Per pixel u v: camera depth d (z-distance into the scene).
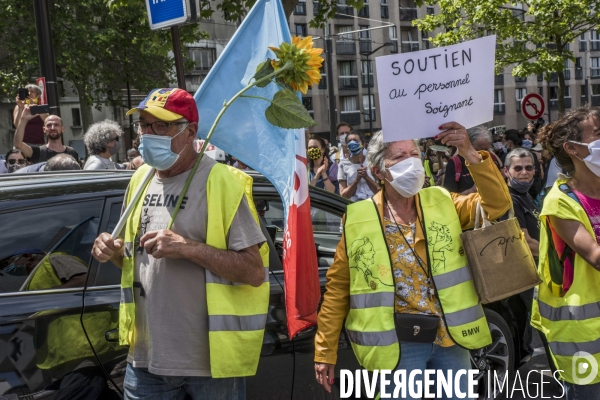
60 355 2.98
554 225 2.85
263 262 2.90
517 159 4.80
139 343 2.82
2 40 29.47
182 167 2.81
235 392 2.85
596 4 23.77
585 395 2.85
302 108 2.83
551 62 24.25
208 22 37.22
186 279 2.72
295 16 44.00
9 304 2.94
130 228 2.88
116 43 28.42
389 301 2.95
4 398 2.82
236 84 3.13
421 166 2.96
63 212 3.23
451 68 2.79
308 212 2.96
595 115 2.87
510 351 4.66
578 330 2.81
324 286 3.90
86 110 30.22
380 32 48.16
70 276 3.13
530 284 2.94
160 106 2.67
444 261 2.96
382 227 3.02
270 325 3.53
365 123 48.75
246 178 2.88
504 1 24.75
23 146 7.65
